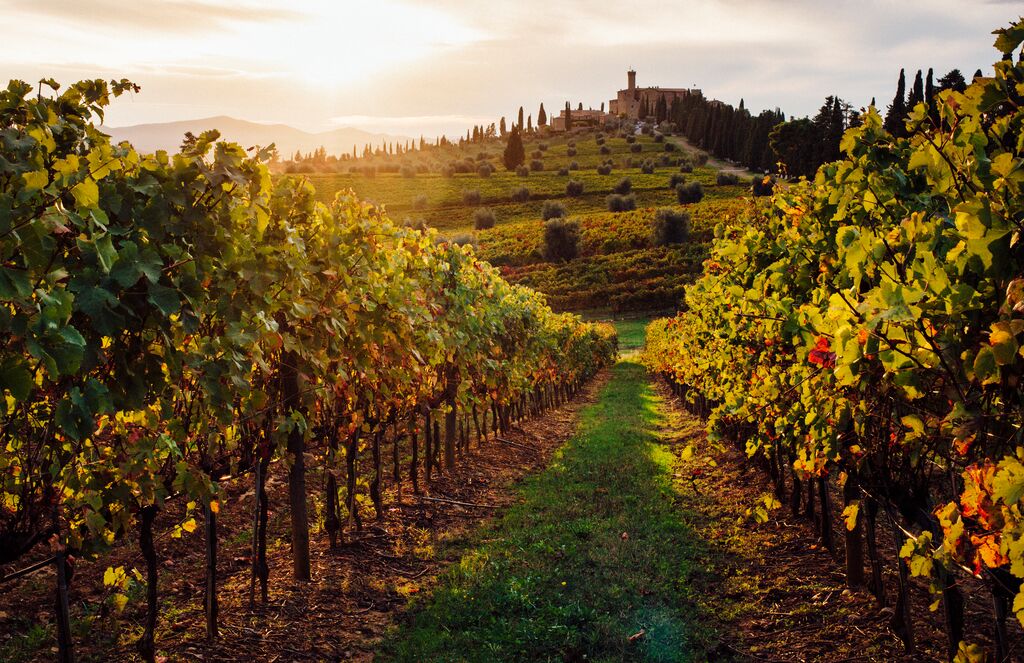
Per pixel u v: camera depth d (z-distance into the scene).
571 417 19.38
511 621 5.25
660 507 8.44
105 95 3.47
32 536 3.58
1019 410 2.54
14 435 3.31
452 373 10.11
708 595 5.75
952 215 3.30
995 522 2.36
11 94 3.13
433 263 9.25
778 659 4.61
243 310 4.29
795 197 6.63
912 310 2.68
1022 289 2.25
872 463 4.22
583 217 90.56
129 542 5.79
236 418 4.89
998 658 3.25
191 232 3.74
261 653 4.58
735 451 11.24
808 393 4.45
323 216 5.88
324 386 5.88
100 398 3.11
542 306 19.08
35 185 2.77
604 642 4.88
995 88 2.80
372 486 7.58
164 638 4.61
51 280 2.79
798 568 6.15
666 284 61.59
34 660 4.12
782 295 5.89
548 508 8.59
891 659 4.32
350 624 5.20
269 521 7.28
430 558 6.70
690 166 132.75
